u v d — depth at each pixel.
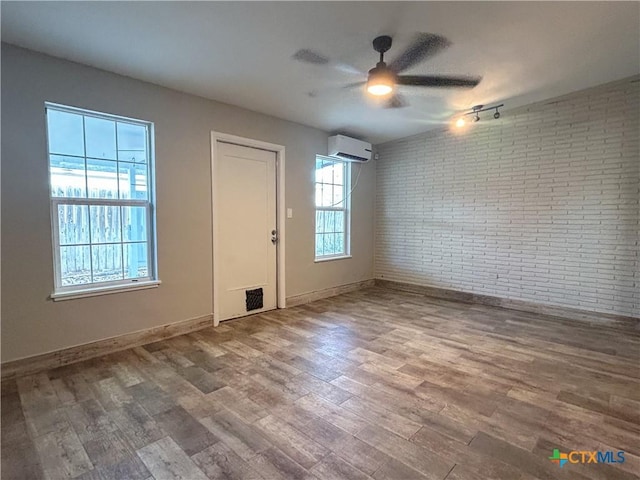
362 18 2.26
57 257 2.73
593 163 3.79
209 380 2.50
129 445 1.80
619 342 3.26
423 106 3.98
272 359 2.87
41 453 1.74
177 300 3.42
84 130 2.86
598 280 3.82
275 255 4.42
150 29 2.33
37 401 2.21
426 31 2.45
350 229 5.47
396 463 1.67
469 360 2.85
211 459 1.70
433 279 5.21
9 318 2.50
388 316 4.11
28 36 2.36
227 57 2.73
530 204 4.25
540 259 4.21
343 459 1.70
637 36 2.60
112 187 3.02
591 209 3.83
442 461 1.68
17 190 2.50
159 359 2.86
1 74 2.42
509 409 2.13
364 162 5.62
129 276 3.15
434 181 5.12
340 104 3.84
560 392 2.34
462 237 4.87
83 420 2.01
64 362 2.74
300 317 4.06
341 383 2.46
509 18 2.32
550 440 1.84
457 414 2.08
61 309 2.72
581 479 1.56
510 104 4.09
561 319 3.99
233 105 3.80
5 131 2.44
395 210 5.64
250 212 4.10
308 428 1.94
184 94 3.40
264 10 2.15
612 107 3.64
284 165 4.38
